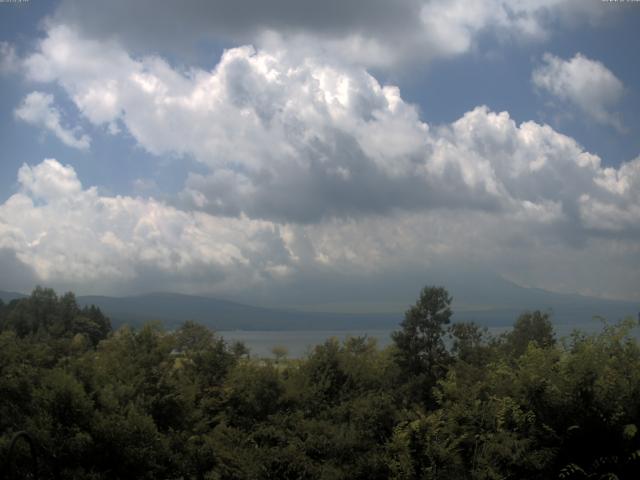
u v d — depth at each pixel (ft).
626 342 46.19
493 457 46.03
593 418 41.47
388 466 48.85
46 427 51.52
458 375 66.23
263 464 52.42
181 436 60.70
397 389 68.85
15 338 76.23
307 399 65.77
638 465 41.01
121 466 52.80
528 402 44.34
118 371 67.41
